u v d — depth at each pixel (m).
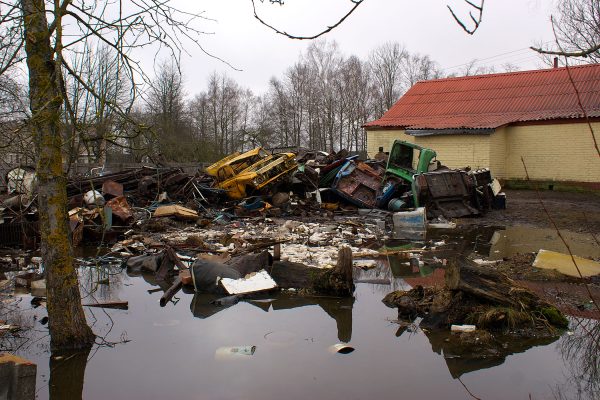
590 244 11.12
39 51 4.64
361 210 16.61
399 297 6.74
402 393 4.39
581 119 22.41
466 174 16.17
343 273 7.35
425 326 6.02
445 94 29.80
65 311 5.31
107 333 5.86
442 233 13.12
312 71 57.88
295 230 13.31
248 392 4.41
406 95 31.38
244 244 11.01
